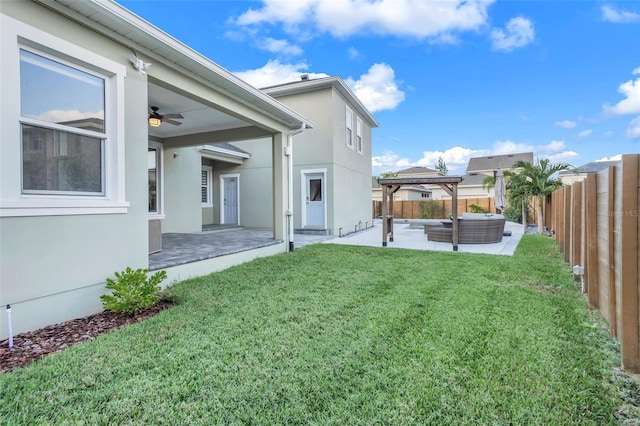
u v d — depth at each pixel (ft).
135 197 13.79
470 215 41.34
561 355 8.75
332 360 8.57
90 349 9.09
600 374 7.86
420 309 12.40
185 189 34.63
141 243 14.11
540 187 38.27
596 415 6.49
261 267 20.13
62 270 11.27
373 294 14.40
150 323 11.07
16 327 10.12
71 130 11.67
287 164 26.84
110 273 12.83
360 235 40.01
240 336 10.04
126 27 12.57
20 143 10.23
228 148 40.14
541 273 18.12
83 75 12.07
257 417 6.42
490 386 7.38
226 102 19.47
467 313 11.91
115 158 13.01
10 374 7.78
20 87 10.22
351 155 44.32
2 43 9.64
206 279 17.15
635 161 8.06
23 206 10.14
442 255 24.23
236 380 7.65
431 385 7.45
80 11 11.39
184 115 23.34
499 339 9.72
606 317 10.92
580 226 16.24
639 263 7.91
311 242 31.81
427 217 72.28
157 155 30.04
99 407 6.67
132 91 13.64
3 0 9.65
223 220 44.96
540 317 11.48
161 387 7.36
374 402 6.87
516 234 38.52
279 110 23.08
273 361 8.53
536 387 7.34
